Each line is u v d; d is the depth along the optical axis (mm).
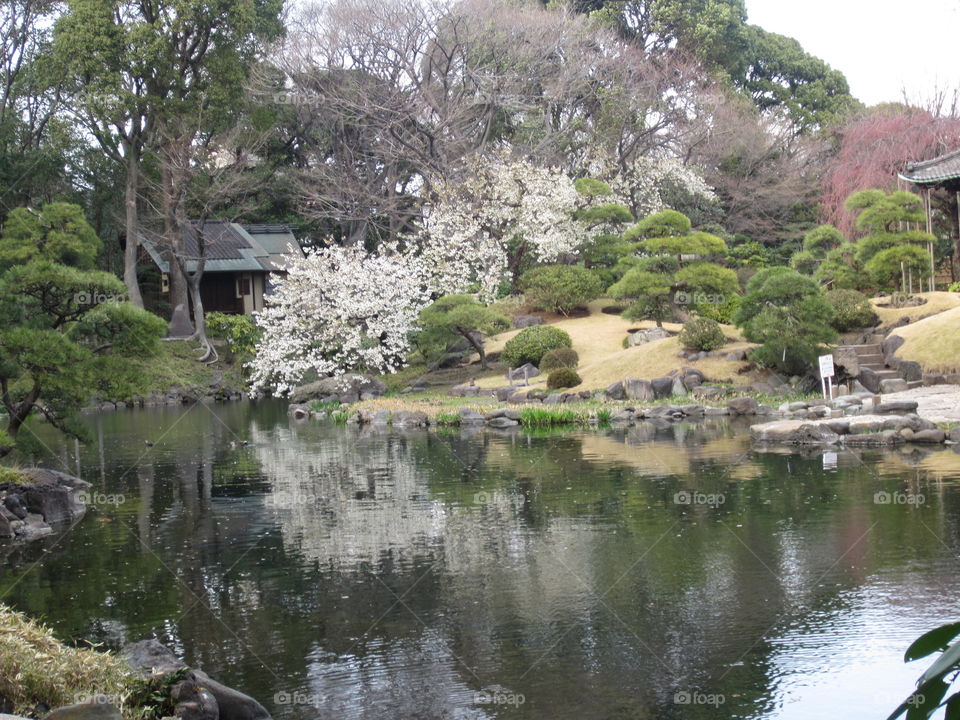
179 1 34625
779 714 6500
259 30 40594
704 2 50062
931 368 23047
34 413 17188
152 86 36500
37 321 15664
